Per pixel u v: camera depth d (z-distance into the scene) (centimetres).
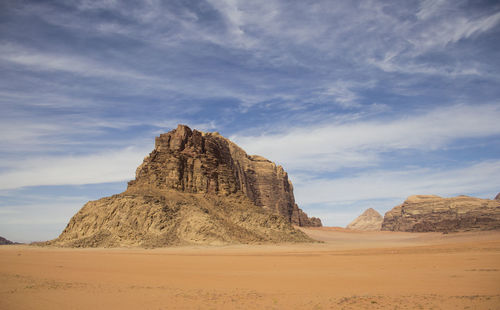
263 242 12912
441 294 3108
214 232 12456
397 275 4541
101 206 13325
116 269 6091
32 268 6328
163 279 4703
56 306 2994
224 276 4981
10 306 3011
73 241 12300
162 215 12788
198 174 15575
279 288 3791
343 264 6388
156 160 15850
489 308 2539
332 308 2764
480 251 8231
